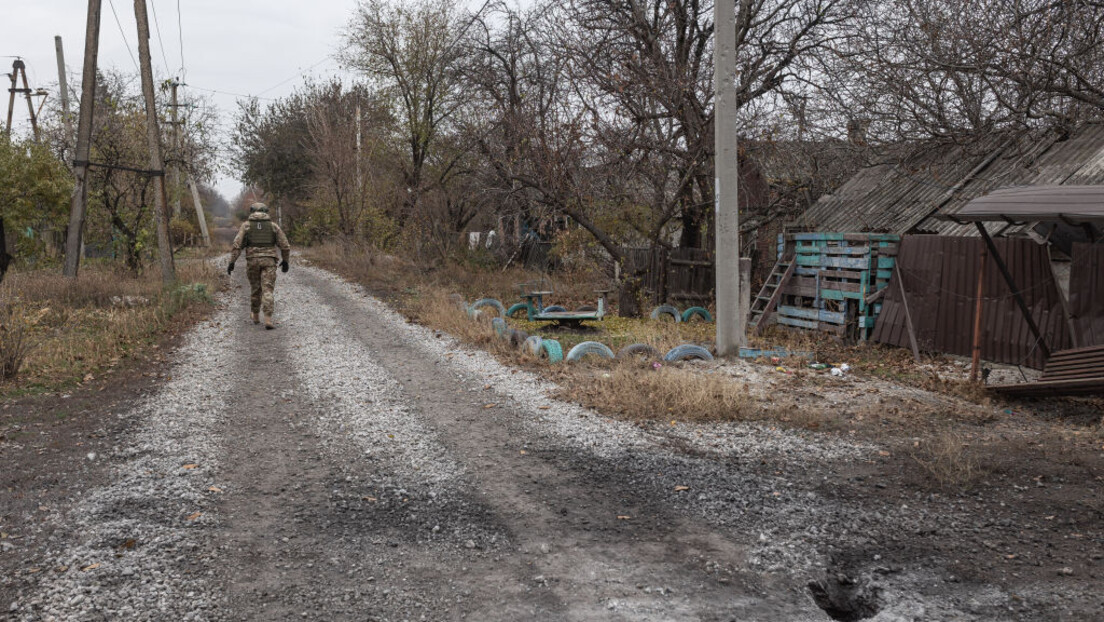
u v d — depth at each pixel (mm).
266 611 3293
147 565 3658
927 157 12961
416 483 4871
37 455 5301
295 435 5898
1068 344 8133
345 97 23672
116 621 3164
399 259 21188
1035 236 8461
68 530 4039
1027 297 8688
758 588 3543
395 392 7348
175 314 12117
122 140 18484
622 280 14484
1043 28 10055
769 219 14984
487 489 4777
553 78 13844
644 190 14820
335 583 3557
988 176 11547
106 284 14008
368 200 22953
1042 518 4324
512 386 7617
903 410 6812
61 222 17719
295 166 38688
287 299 14953
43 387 7301
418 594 3467
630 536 4098
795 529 4199
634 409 6582
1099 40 9930
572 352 8930
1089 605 3369
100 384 7508
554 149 13398
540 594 3471
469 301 15453
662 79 13430
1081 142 10672
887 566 3785
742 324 10109
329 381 7793
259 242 11266
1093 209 6312
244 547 3910
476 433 5984
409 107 21172
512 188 15547
